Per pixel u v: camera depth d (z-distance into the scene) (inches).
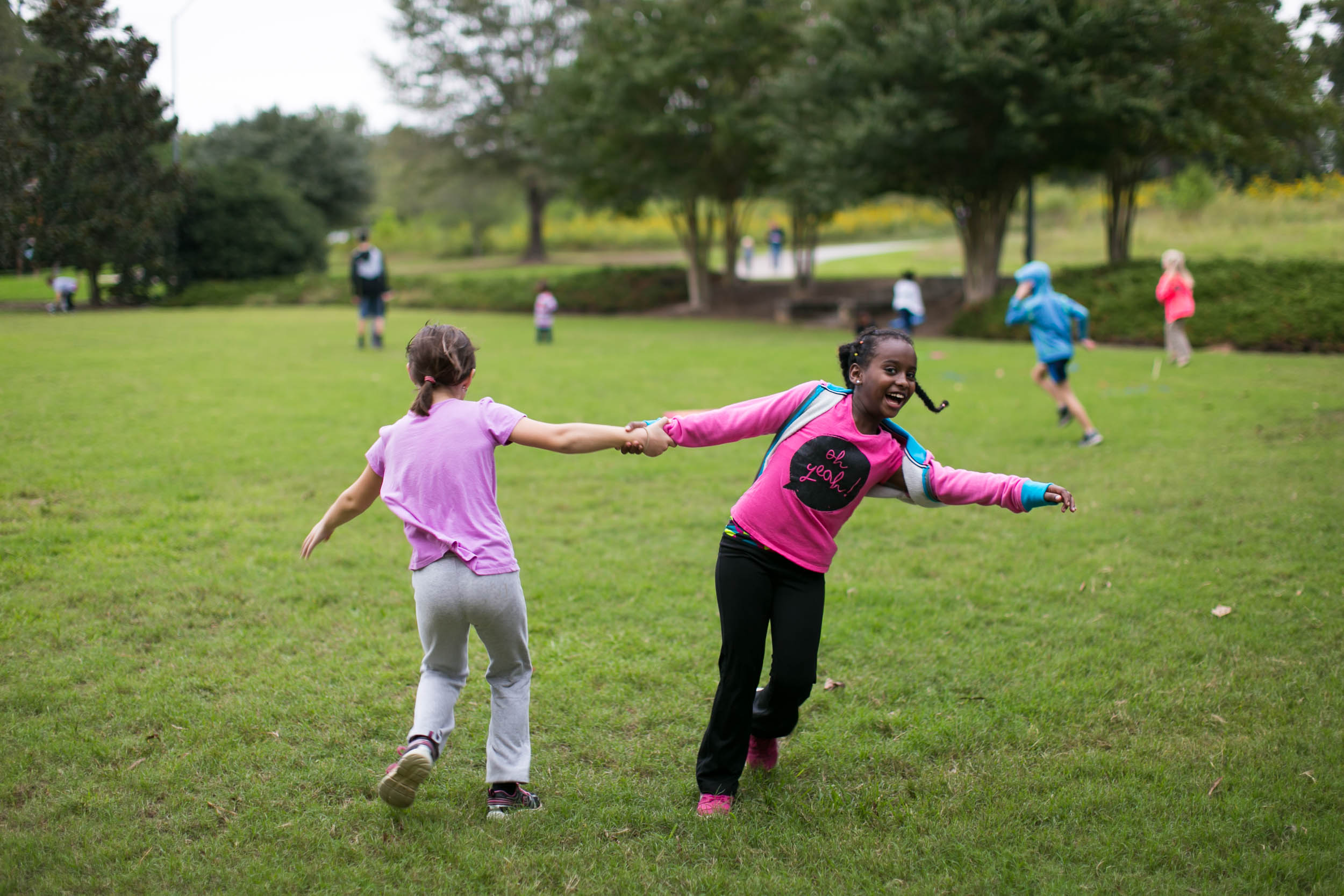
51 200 981.8
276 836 117.2
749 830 120.4
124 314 987.3
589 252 2271.2
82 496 264.2
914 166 833.5
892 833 120.5
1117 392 466.9
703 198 1160.8
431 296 1227.9
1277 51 700.7
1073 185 1090.1
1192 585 208.5
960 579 216.2
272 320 917.2
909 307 718.5
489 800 125.0
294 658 169.3
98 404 402.3
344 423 376.8
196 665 164.9
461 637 120.3
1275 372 533.3
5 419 362.9
